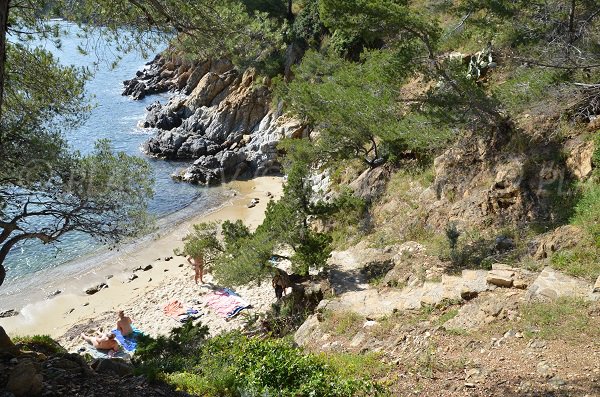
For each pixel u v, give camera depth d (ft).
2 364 22.70
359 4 46.14
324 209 55.72
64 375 23.22
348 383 25.38
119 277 70.33
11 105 32.91
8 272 71.51
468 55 67.21
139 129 137.18
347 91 62.23
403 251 52.54
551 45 48.93
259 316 52.85
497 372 26.71
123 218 36.22
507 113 53.42
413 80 74.64
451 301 37.27
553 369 25.76
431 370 28.50
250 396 23.67
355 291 48.11
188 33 30.68
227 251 56.85
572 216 42.37
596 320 29.37
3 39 22.72
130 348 51.70
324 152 75.82
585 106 48.70
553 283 34.19
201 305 59.41
